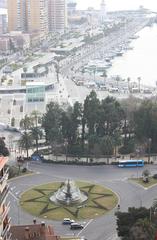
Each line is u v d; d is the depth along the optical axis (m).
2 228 171.62
